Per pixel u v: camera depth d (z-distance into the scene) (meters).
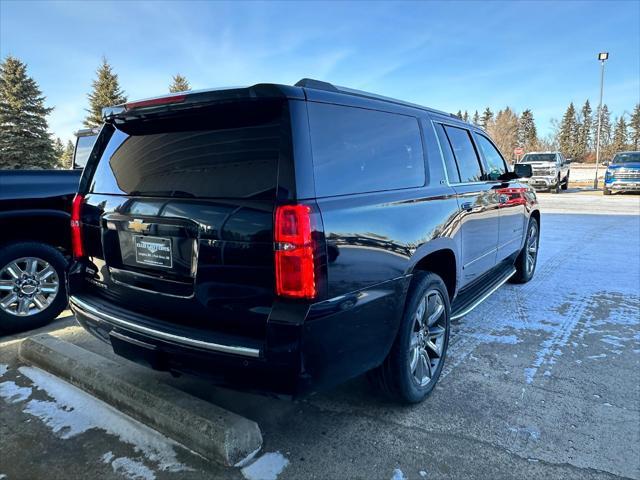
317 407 2.86
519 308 4.77
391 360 2.66
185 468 2.28
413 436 2.55
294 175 2.01
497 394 2.99
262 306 2.04
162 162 2.45
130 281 2.56
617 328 4.16
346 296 2.15
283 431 2.60
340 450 2.42
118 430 2.60
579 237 9.28
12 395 2.98
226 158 2.20
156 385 2.78
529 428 2.61
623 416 2.72
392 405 2.88
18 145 38.59
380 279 2.38
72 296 2.88
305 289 1.96
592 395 2.97
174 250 2.30
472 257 3.70
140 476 2.22
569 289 5.52
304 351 1.96
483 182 4.04
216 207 2.14
